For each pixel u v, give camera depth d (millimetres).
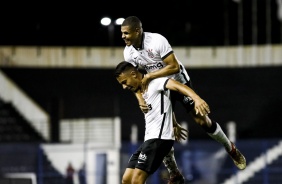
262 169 69062
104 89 96688
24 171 70750
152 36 22531
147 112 22094
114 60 97500
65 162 70500
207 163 68625
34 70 96125
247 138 93812
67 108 94688
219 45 97938
